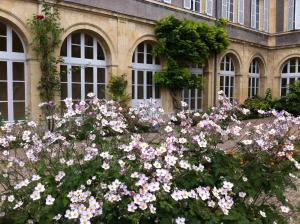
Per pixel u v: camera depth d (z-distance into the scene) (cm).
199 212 234
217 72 1553
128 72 1160
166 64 1292
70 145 317
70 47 1023
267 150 304
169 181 235
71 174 263
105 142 303
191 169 255
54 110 388
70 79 1023
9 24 876
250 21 1809
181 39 1258
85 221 213
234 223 245
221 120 328
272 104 1750
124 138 321
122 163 252
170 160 239
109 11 1080
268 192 299
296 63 1869
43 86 918
